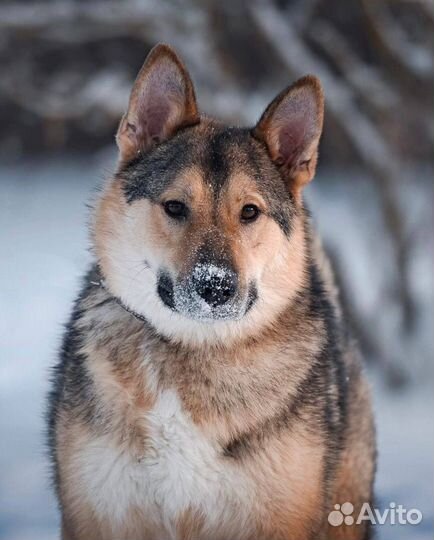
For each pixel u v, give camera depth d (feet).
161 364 29.78
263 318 30.53
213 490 29.55
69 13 63.16
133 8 62.95
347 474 33.94
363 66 72.49
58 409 30.78
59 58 85.61
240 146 31.40
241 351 30.17
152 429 29.35
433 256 76.74
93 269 32.76
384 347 64.90
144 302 30.14
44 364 68.90
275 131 31.99
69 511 30.25
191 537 30.12
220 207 30.07
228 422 29.53
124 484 29.53
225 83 64.08
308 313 31.83
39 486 46.39
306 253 32.30
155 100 31.86
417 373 65.36
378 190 67.15
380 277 70.08
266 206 30.71
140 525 30.04
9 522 41.42
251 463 29.48
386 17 68.13
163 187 30.22
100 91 64.13
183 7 64.75
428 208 69.46
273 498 29.66
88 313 31.22
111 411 29.48
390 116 69.56
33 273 95.50
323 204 76.54
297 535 30.09
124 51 85.40
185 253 29.45
